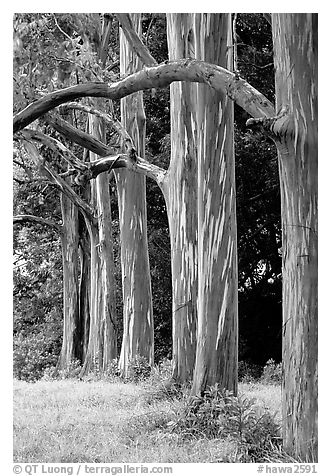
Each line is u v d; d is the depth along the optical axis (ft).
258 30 83.56
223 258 39.81
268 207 82.69
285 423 28.40
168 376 49.37
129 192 66.95
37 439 35.35
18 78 45.55
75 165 55.77
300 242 27.91
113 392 50.06
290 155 27.86
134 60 65.62
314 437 27.76
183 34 50.75
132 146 53.57
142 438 35.47
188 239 50.06
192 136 50.93
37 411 42.37
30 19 48.29
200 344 39.93
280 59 28.14
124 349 66.85
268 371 64.90
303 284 27.86
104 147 59.98
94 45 62.75
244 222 82.69
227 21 39.99
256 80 81.15
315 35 27.81
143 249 67.21
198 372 39.73
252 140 77.10
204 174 40.27
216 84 30.66
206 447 32.22
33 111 35.70
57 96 35.83
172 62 32.22
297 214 27.91
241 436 31.65
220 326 39.58
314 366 27.84
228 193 40.11
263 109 28.99
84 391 51.13
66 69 48.08
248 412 33.58
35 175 84.84
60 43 48.73
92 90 34.94
